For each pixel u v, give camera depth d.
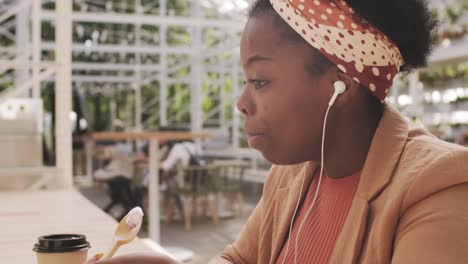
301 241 0.84
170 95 16.67
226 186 6.41
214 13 10.12
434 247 0.59
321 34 0.69
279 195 0.95
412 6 0.73
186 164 6.17
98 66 11.26
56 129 3.24
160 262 0.85
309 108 0.73
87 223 1.85
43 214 2.09
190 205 6.04
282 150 0.75
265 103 0.74
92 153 10.10
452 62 6.62
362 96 0.73
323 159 0.76
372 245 0.68
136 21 8.13
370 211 0.70
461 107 8.18
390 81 0.72
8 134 3.36
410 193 0.64
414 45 0.74
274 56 0.73
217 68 11.38
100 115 17.67
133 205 6.62
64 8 3.23
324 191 0.82
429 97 8.63
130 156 7.35
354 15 0.69
